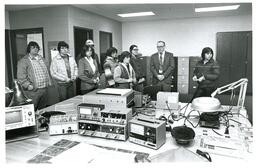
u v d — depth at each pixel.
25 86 2.02
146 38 3.48
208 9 2.90
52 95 2.32
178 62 2.47
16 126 1.28
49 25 3.05
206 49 1.93
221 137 1.26
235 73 2.69
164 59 2.16
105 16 3.42
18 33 3.07
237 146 1.13
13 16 3.10
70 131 1.40
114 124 1.28
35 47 2.27
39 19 3.07
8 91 1.35
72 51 3.06
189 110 1.80
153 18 3.44
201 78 1.91
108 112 1.30
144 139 1.18
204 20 3.28
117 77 1.99
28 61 2.19
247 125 1.45
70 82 2.41
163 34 3.42
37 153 1.13
